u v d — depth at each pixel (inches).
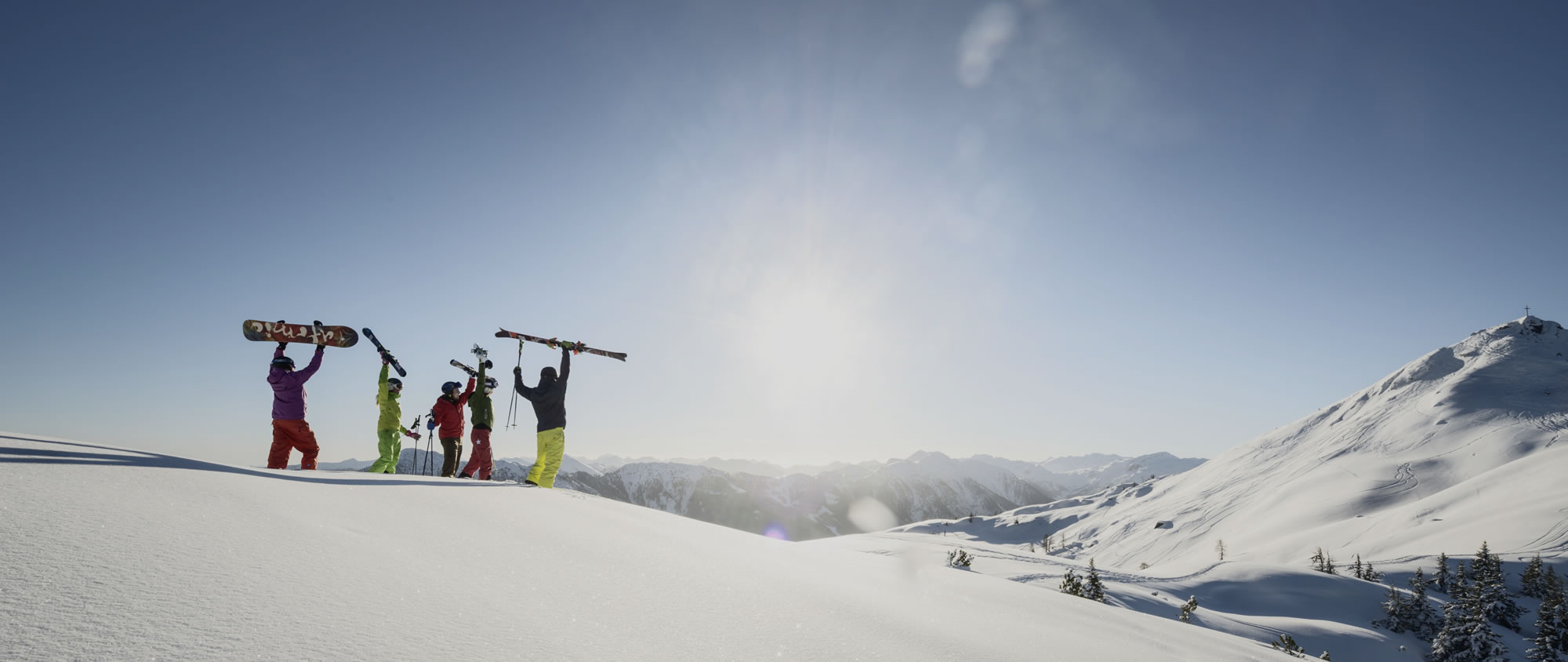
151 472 146.6
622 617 113.8
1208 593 3914.9
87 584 76.3
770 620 130.3
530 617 103.3
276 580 94.0
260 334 319.3
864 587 197.2
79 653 58.8
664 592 136.0
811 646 118.5
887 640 133.3
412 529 150.6
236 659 65.6
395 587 104.4
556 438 409.7
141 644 64.0
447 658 78.1
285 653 69.7
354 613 88.0
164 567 88.4
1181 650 195.8
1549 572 3604.8
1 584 70.1
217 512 125.4
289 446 332.2
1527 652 2960.1
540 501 235.1
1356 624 3543.3
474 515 182.2
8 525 89.5
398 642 80.7
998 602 213.5
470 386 462.3
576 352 429.4
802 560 229.9
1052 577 3243.1
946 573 261.6
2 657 53.6
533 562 141.6
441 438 448.8
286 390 328.8
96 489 120.0
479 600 106.8
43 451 149.8
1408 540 5900.6
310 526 132.6
